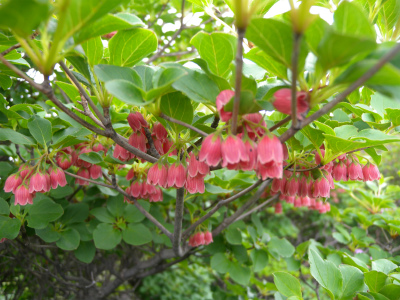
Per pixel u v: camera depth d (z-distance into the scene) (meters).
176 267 0.46
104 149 0.19
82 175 0.19
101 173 0.19
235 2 0.08
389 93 0.08
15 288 0.33
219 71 0.13
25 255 0.25
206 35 0.12
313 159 0.19
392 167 0.67
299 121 0.10
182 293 0.46
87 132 0.18
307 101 0.10
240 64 0.08
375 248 0.24
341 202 0.59
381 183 0.29
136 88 0.10
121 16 0.12
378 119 0.17
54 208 0.19
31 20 0.07
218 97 0.10
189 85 0.11
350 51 0.08
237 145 0.10
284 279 0.14
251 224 0.32
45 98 0.31
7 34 0.16
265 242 0.26
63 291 0.33
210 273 0.46
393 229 0.24
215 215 0.25
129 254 0.35
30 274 0.32
